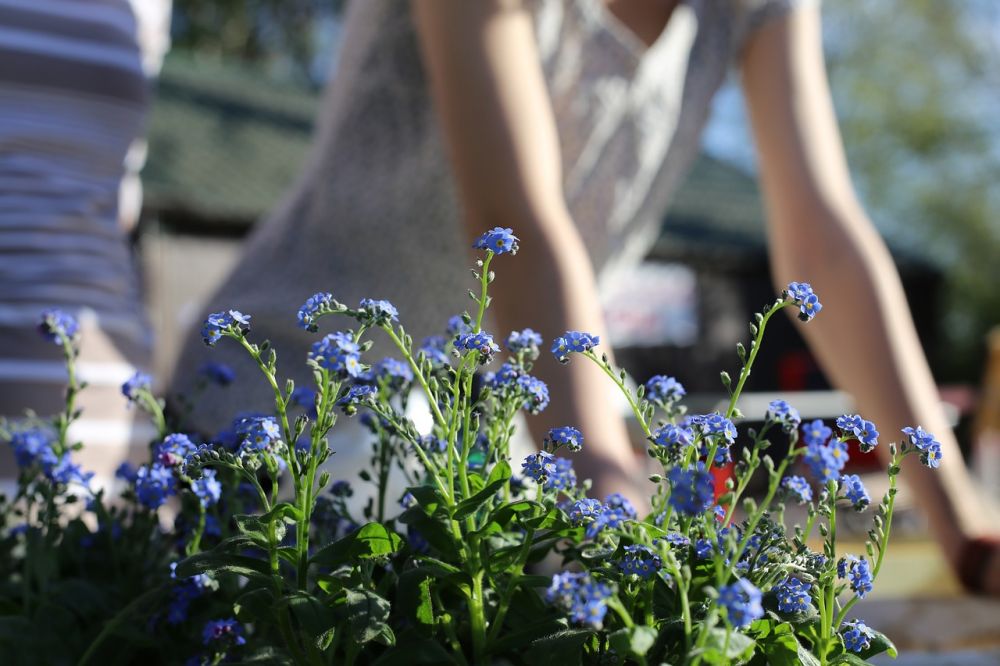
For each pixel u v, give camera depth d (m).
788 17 1.33
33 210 1.28
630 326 8.96
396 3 1.23
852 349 1.19
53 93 1.31
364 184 1.26
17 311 1.24
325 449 0.66
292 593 0.65
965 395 6.80
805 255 1.25
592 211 1.31
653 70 1.28
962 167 19.75
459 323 0.78
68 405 0.86
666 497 0.67
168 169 8.05
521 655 0.65
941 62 19.70
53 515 0.82
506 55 0.97
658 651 0.62
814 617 0.65
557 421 0.84
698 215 10.54
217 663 0.68
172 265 6.91
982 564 1.10
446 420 0.68
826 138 1.32
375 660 0.64
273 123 10.08
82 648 0.76
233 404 1.21
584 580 0.59
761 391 8.84
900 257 10.42
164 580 0.82
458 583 0.65
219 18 16.98
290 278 1.28
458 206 1.22
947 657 0.95
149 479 0.68
